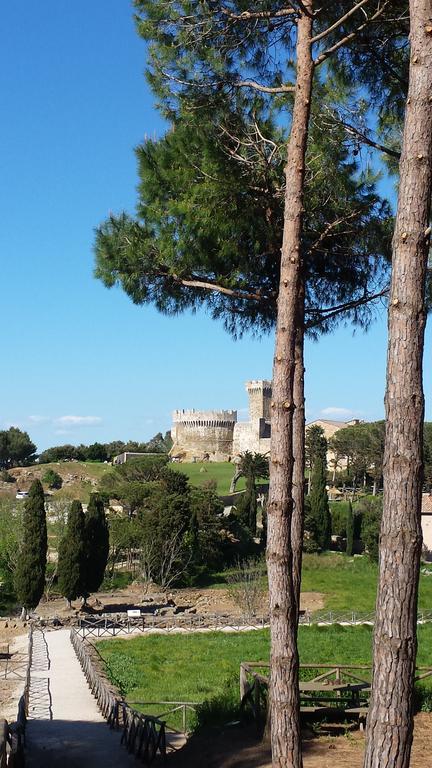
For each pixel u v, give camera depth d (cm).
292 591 1166
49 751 1645
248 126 1508
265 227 1515
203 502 7850
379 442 12456
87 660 2862
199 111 1501
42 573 5097
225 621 4822
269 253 1564
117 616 4938
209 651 3572
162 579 6694
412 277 801
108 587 6831
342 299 1747
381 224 1590
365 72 1423
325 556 8031
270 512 1190
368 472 12681
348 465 12925
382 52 1384
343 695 1659
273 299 1616
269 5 1366
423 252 807
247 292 1625
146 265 1658
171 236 1574
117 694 2100
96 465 17025
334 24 1206
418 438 785
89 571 5603
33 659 3400
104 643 3997
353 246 1641
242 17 1362
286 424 1202
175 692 2502
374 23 1292
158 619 4831
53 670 3050
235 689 1966
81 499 12381
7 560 6022
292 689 1116
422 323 800
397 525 770
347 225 1591
